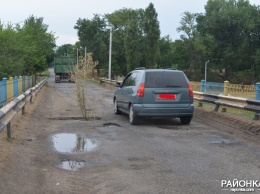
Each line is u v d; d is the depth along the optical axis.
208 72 86.31
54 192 5.13
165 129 10.26
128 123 11.36
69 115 13.03
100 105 16.70
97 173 6.00
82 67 12.61
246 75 81.31
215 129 10.27
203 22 86.56
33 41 35.72
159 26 49.41
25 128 10.07
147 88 10.73
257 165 6.36
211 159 6.78
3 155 6.71
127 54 53.47
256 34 82.88
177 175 5.80
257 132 9.56
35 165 6.42
